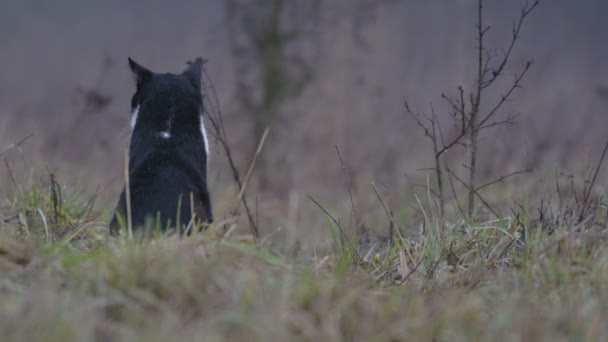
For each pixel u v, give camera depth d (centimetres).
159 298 923
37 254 1049
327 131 2738
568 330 888
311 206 2341
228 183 2542
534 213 1611
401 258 1223
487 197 1961
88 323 830
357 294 953
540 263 1089
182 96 1416
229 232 1160
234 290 920
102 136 2655
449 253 1245
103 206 1748
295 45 2869
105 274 939
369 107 2795
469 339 870
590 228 1252
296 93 2831
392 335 877
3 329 810
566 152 2488
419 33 3234
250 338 849
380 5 2891
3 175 1916
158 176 1305
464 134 1381
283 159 2692
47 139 2520
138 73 1455
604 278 1014
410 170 2495
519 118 2934
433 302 975
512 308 926
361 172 2500
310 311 908
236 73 2869
